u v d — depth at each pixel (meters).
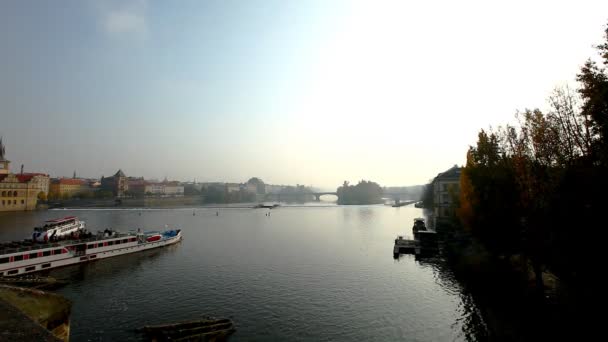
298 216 182.88
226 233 106.62
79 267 59.22
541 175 31.41
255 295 44.16
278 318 36.59
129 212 196.25
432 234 74.62
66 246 60.16
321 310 38.94
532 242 35.62
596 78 23.36
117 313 37.69
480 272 51.28
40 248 56.78
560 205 27.09
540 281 35.69
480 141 46.94
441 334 32.56
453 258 66.12
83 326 34.00
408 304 40.72
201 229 117.31
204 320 33.69
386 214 199.62
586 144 25.92
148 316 36.84
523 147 34.97
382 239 94.00
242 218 166.00
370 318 36.62
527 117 34.44
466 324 34.41
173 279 51.78
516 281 44.12
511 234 40.31
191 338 30.48
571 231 26.00
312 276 53.47
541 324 30.84
